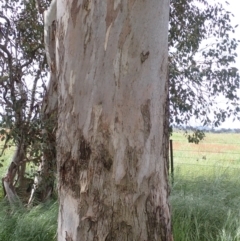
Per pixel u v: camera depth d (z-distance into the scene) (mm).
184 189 6590
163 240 2600
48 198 6582
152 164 2521
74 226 2514
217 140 12953
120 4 2369
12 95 6207
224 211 5578
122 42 2391
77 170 2498
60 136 2621
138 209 2486
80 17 2441
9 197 6477
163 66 2564
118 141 2424
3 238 5066
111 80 2406
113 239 2451
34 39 7254
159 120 2559
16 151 6605
